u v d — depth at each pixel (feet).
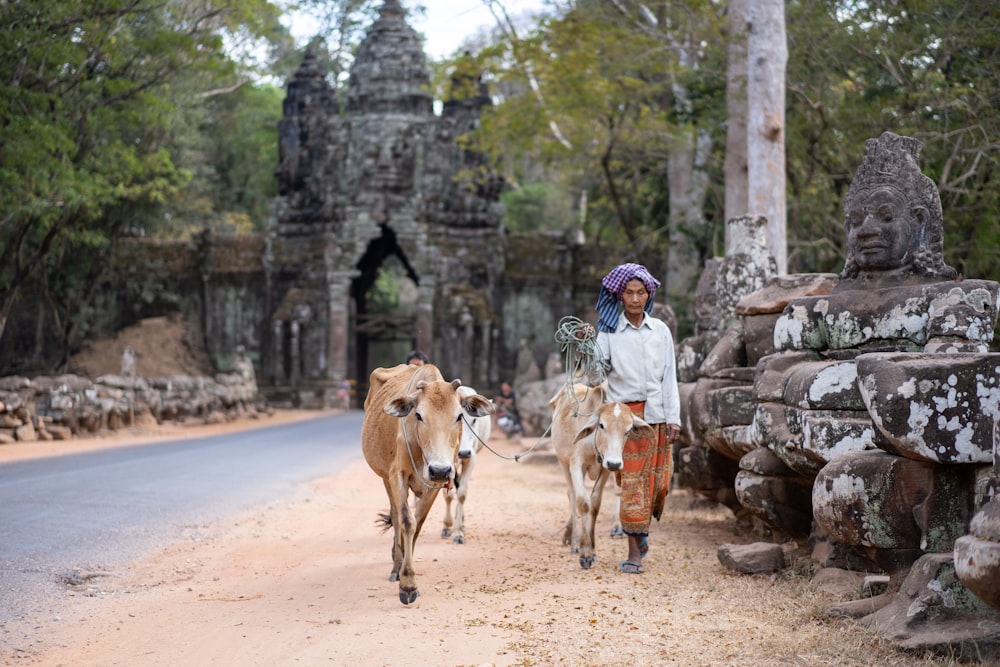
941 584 17.88
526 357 166.40
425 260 163.94
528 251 172.35
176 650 18.26
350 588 23.98
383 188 165.17
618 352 27.63
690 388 34.47
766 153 54.65
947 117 59.31
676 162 104.88
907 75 63.41
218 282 171.94
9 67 82.02
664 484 27.66
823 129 70.03
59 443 71.05
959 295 22.50
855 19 63.93
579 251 171.53
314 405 161.38
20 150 78.43
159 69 94.17
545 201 223.71
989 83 59.36
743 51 62.13
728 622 20.01
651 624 19.97
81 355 159.02
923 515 19.15
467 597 22.97
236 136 198.70
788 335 26.30
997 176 59.57
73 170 86.53
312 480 51.08
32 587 23.35
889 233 24.23
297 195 171.94
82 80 88.22
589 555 27.12
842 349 24.73
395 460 23.36
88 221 121.70
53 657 17.78
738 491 27.66
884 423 18.78
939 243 24.23
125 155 96.78
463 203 168.35
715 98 84.64
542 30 84.99
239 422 116.98
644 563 27.55
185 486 45.09
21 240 104.78
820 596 21.57
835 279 30.76
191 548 29.55
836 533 20.36
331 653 18.02
